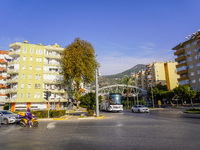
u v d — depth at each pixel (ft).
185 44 188.65
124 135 26.84
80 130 33.24
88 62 124.06
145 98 279.90
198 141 21.67
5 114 51.13
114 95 101.96
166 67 285.43
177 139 23.08
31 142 23.16
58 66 159.33
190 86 177.78
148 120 49.65
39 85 146.61
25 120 41.16
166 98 193.67
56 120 58.75
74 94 132.05
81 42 130.93
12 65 143.33
